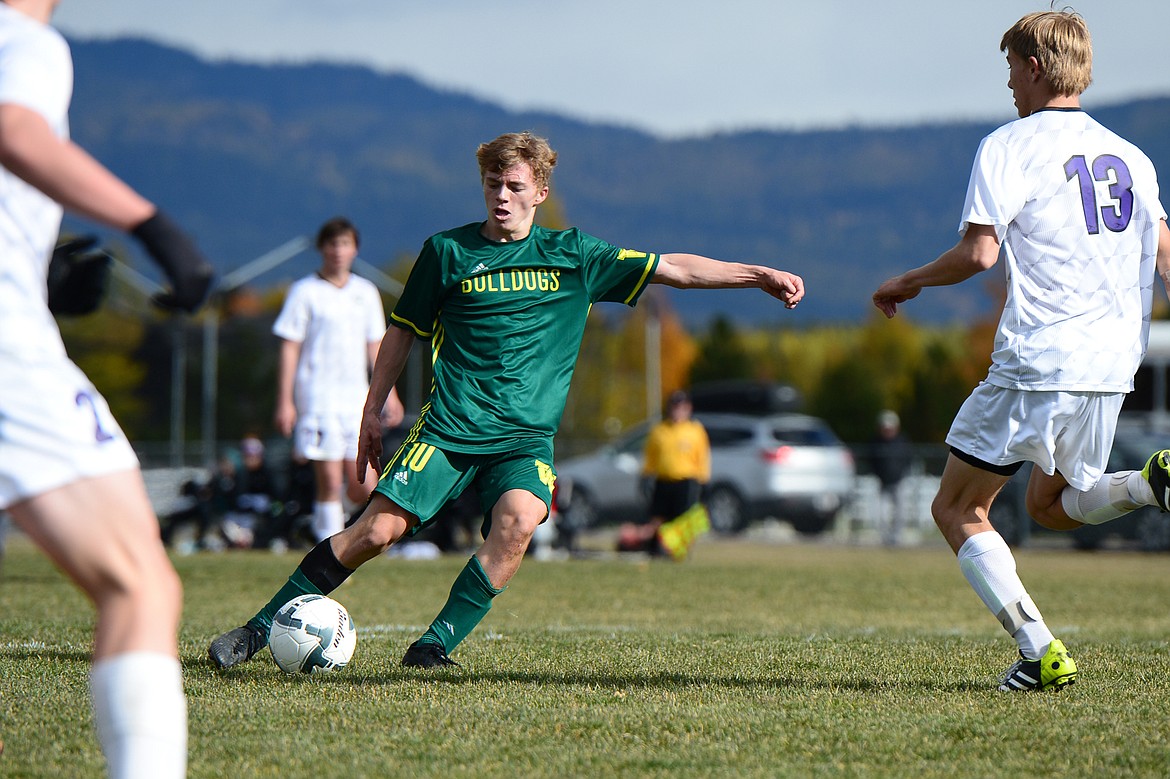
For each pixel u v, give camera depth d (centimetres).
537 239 2006
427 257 1995
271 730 1458
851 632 2802
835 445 9531
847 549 8256
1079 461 1770
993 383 1747
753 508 9300
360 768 1290
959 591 4372
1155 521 7606
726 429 9525
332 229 3556
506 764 1316
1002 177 1705
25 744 1365
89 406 1027
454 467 1948
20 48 1013
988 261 1703
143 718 991
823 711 1591
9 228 1028
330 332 3581
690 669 1981
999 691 1766
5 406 994
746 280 1995
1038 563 6662
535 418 1970
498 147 1986
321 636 1905
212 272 995
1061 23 1755
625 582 4494
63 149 981
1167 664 2069
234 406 14625
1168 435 7831
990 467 1756
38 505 995
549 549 6800
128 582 1014
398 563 5191
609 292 2017
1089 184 1722
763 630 2842
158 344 16075
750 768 1307
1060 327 1705
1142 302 1759
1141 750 1386
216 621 2731
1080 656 2177
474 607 1978
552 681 1838
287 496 6619
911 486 9869
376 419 2014
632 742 1422
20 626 2512
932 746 1405
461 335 1975
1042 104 1770
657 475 6688
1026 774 1291
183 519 7400
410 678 1855
